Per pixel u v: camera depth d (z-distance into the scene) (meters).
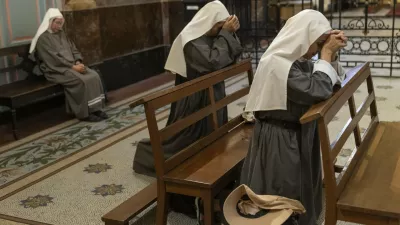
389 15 10.87
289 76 2.60
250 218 2.57
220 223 3.28
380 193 2.35
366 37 8.38
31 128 5.90
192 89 3.33
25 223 3.59
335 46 2.66
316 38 2.60
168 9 8.87
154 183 3.57
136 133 5.50
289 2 10.24
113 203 3.83
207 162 3.18
